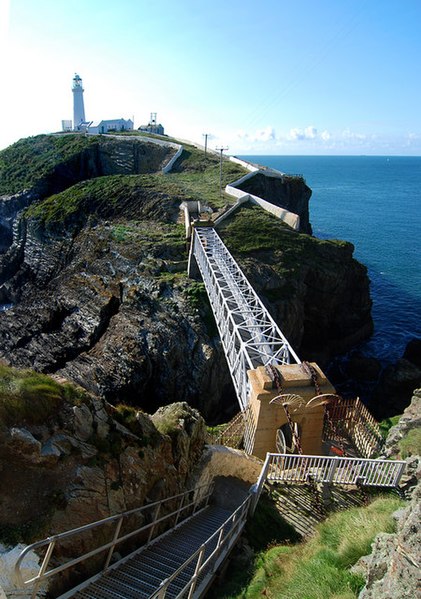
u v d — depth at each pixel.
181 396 39.09
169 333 40.31
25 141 105.69
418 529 6.19
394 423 20.80
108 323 47.97
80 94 139.75
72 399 10.09
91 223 62.38
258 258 48.81
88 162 87.94
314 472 14.65
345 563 9.23
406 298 67.06
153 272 46.84
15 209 80.56
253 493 13.55
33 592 6.75
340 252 53.56
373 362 47.00
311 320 50.84
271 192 77.06
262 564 10.72
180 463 13.33
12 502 7.97
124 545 9.99
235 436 22.81
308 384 20.41
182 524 12.38
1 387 8.88
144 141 92.50
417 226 120.38
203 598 9.77
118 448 10.48
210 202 60.53
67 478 8.98
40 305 55.34
